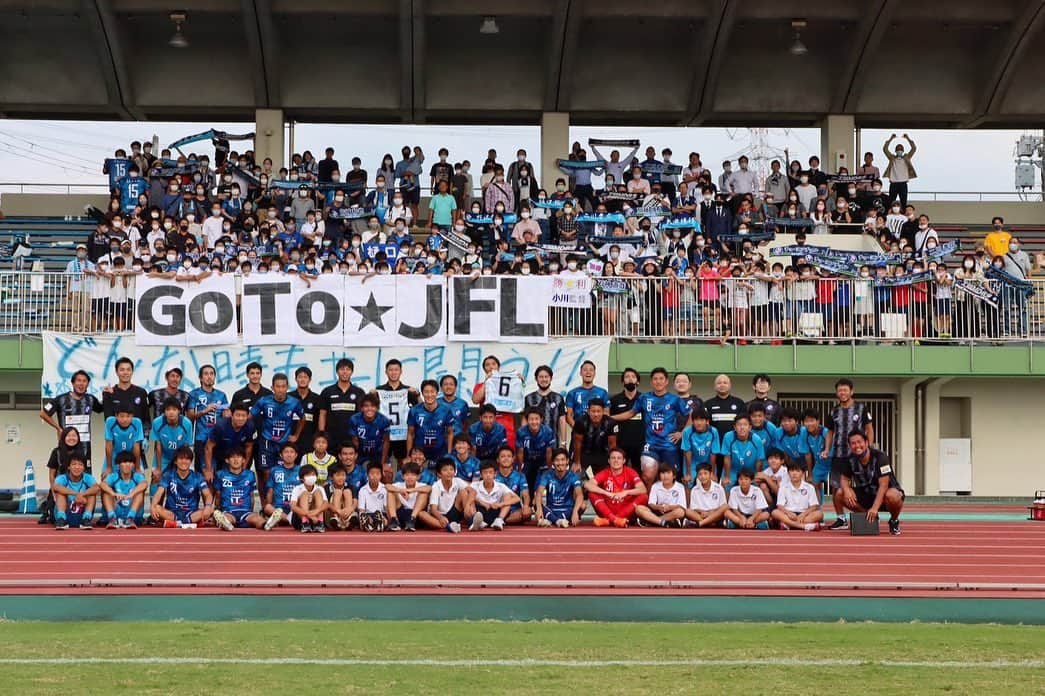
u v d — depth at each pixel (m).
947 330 25.53
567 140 32.94
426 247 26.36
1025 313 25.70
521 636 11.08
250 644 10.57
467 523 18.56
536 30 32.09
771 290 25.16
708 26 30.80
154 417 20.64
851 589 14.36
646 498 19.41
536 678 9.24
